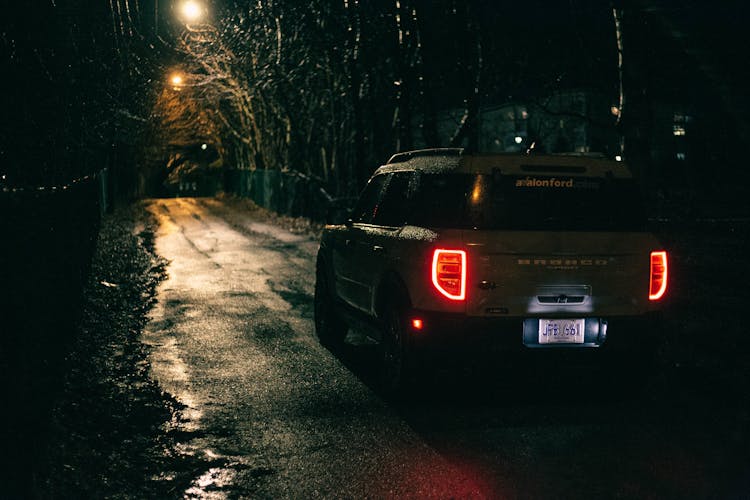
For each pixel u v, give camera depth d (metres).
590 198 6.41
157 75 30.27
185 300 12.20
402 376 6.29
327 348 8.68
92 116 14.99
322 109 33.66
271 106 37.03
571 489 4.60
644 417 6.07
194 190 89.62
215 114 49.28
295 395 6.71
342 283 8.29
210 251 20.33
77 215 9.12
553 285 6.04
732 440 5.50
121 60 19.78
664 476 4.80
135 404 6.36
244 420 5.99
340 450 5.31
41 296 5.14
